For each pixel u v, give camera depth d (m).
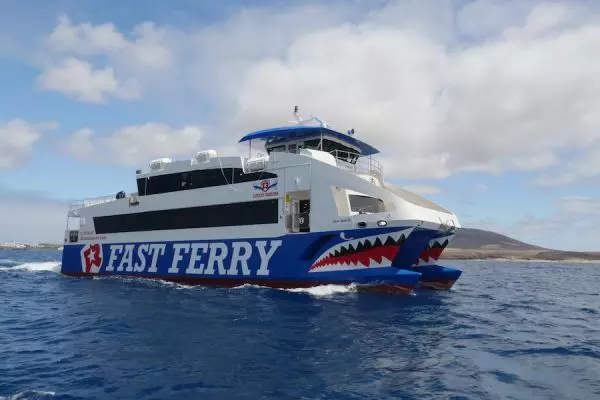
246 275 18.19
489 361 7.75
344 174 16.62
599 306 16.58
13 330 10.23
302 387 6.20
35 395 5.84
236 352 8.05
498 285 26.34
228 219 19.17
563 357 8.12
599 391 6.22
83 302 14.71
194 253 19.95
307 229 17.58
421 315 12.34
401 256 18.95
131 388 6.13
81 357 7.76
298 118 21.00
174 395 5.86
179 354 7.92
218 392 5.98
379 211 17.45
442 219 17.70
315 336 9.41
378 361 7.57
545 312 14.49
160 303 14.02
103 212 24.44
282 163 17.95
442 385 6.36
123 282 20.86
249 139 19.48
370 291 16.00
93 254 24.52
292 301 14.25
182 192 20.91
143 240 22.20
